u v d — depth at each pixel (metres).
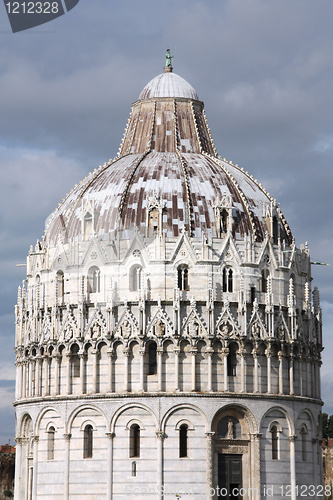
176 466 199.38
